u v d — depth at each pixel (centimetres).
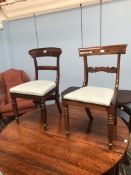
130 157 200
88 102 157
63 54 293
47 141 169
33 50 227
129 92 232
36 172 133
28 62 335
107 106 148
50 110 234
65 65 296
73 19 268
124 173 185
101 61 262
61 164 139
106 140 163
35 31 307
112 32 246
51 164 140
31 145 166
